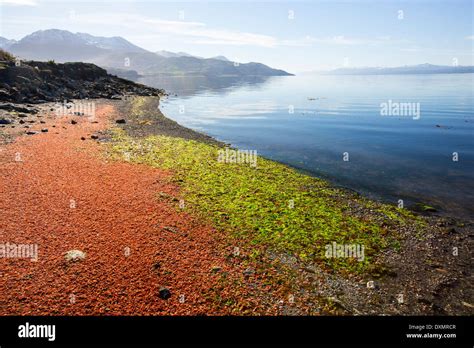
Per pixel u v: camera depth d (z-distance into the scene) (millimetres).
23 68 64312
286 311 12266
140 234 16344
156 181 24062
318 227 18969
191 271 13875
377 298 13492
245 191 23766
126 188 22125
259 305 12406
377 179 29859
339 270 15109
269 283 13711
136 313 11414
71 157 27609
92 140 33844
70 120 43625
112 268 13523
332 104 98062
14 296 11648
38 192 20250
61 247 14672
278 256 15836
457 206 24109
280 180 27094
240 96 125500
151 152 31750
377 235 18562
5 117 40125
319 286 13914
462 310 13078
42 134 34188
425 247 17703
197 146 36156
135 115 54188
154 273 13469
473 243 18344
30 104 53031
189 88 166625
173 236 16484
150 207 19547
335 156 37812
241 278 13805
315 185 26734
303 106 92250
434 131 53906
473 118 68250
